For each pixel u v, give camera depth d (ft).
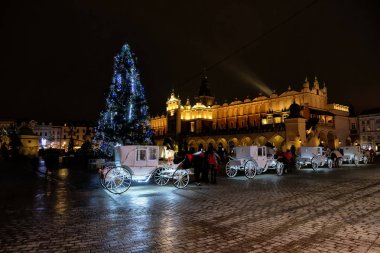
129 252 20.74
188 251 20.86
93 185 58.75
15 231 25.81
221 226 27.07
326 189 49.44
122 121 110.52
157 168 53.42
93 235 24.61
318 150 97.14
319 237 23.63
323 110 264.72
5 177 77.41
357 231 25.13
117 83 112.16
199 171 57.93
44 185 59.11
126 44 114.21
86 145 154.10
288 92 287.28
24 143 236.02
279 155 81.87
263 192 46.73
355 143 262.26
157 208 35.19
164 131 428.15
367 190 48.14
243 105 336.70
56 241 23.09
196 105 373.20
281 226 26.84
